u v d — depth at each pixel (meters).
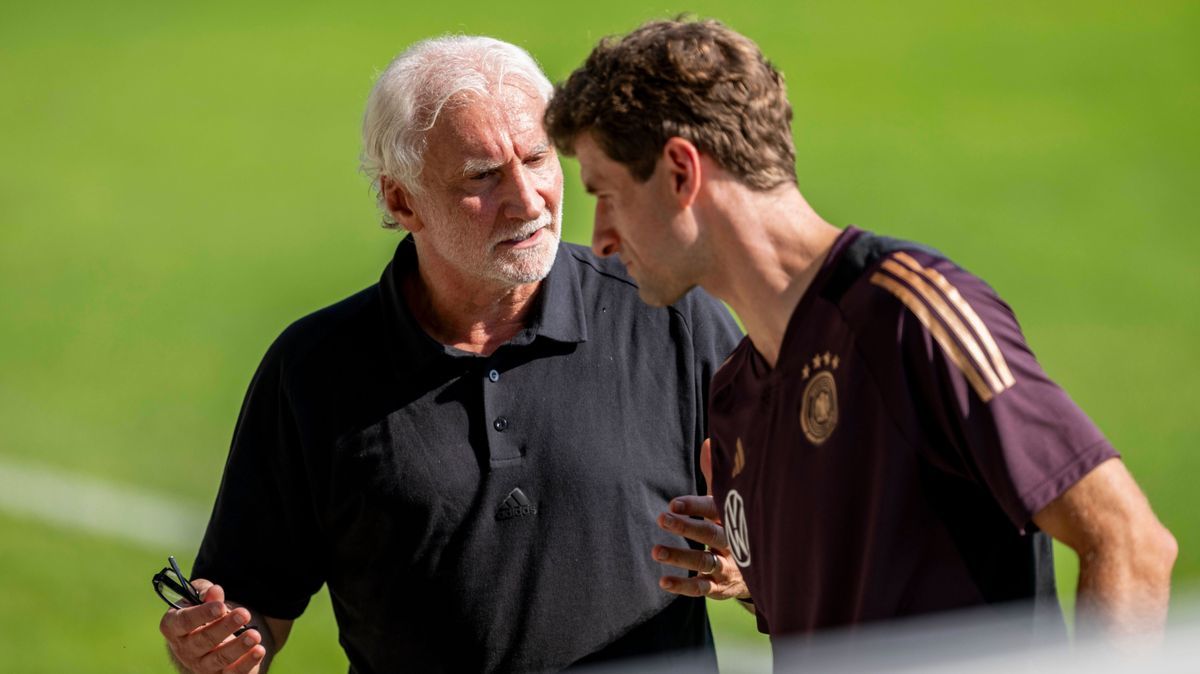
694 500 10.77
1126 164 56.16
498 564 11.33
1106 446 7.84
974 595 8.14
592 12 79.88
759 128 8.57
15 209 55.56
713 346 11.95
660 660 11.62
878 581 8.17
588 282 11.89
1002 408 7.86
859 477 8.27
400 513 11.31
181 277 47.56
